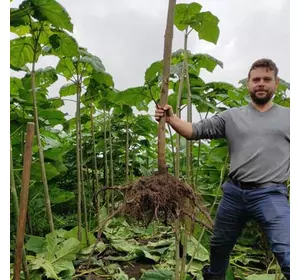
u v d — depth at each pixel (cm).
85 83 407
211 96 311
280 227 200
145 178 210
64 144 528
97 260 329
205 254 312
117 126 532
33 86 292
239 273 294
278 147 214
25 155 197
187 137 231
